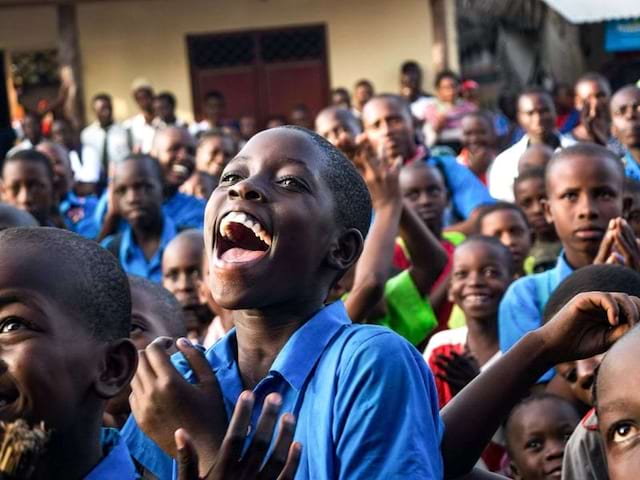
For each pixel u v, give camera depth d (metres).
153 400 2.54
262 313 2.68
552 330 2.68
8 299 2.33
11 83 16.23
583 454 3.21
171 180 8.05
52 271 2.37
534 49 16.61
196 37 15.85
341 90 14.70
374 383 2.49
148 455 2.82
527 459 4.14
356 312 3.96
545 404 4.15
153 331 3.66
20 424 2.15
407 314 4.87
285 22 15.88
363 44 15.88
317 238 2.65
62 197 8.91
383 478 2.42
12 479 2.14
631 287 3.56
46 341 2.33
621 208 4.91
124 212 6.89
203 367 2.61
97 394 2.43
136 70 15.78
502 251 5.36
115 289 2.48
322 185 2.68
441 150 9.45
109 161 13.62
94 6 15.66
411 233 4.82
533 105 8.78
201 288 5.16
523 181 6.72
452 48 15.76
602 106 9.39
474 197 7.85
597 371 2.35
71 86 15.40
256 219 2.59
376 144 7.45
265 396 2.60
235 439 2.16
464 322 5.71
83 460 2.43
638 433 2.23
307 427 2.54
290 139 2.70
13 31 15.91
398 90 15.91
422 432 2.47
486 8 16.84
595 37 15.92
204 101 15.60
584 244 4.86
